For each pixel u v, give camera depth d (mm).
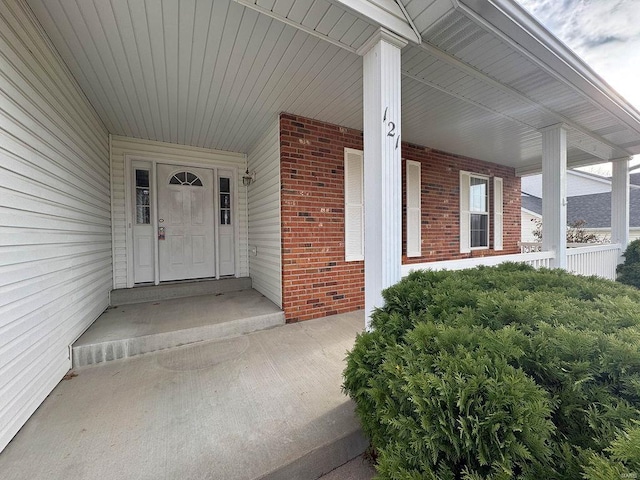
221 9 1870
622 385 996
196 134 4164
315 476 1495
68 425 1695
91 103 3150
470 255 5629
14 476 1338
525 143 4773
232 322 3172
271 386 2133
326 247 3861
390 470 1010
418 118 3678
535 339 1171
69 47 2225
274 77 2688
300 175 3656
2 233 1528
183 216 4645
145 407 1874
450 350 1228
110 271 3961
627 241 5043
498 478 846
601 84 2736
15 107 1676
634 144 4262
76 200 2648
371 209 2047
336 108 3385
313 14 1741
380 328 1756
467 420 959
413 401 1031
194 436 1602
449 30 1946
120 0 1783
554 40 2154
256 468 1394
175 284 4367
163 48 2256
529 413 907
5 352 1539
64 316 2326
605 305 1483
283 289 3580
